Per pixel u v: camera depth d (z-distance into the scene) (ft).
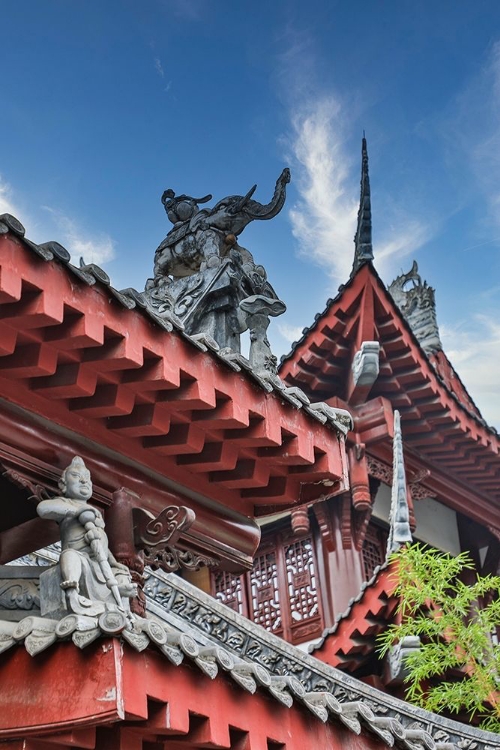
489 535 67.31
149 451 23.49
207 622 36.78
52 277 18.93
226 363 22.22
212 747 19.33
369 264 56.65
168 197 35.17
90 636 16.81
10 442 20.76
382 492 62.59
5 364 20.24
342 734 22.50
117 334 20.12
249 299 28.14
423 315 74.84
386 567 44.91
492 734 35.53
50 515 19.85
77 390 20.89
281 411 23.56
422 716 36.17
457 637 40.88
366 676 46.50
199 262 33.30
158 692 17.61
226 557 25.30
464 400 73.20
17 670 17.42
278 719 20.66
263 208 33.32
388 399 60.08
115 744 18.06
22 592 21.27
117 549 22.02
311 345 57.67
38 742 17.28
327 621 57.41
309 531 60.64
